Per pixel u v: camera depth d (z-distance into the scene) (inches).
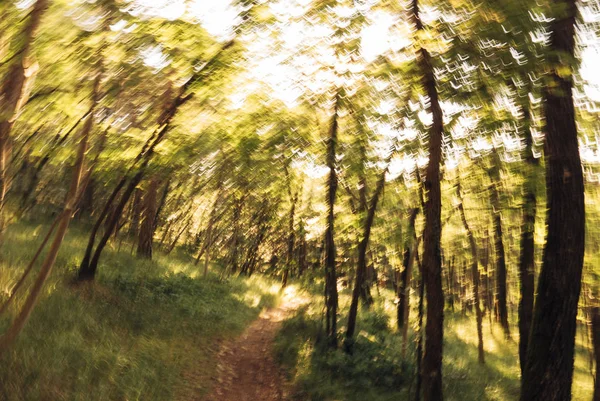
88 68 334.6
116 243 916.0
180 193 1048.8
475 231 744.3
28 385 285.3
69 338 370.0
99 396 313.7
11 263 481.7
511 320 1198.3
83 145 307.1
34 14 246.7
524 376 250.8
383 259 829.2
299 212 737.6
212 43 417.4
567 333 243.1
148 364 408.8
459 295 1190.9
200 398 394.0
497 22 263.6
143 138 462.0
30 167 660.1
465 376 599.5
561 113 260.1
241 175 751.7
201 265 1244.5
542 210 363.3
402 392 482.0
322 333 630.5
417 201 549.3
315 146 587.8
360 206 610.2
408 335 779.4
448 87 342.0
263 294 1085.1
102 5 315.6
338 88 481.1
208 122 504.1
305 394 447.8
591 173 366.6
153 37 372.8
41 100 330.3
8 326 339.3
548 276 249.3
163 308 590.9
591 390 692.1
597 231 451.2
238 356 548.1
